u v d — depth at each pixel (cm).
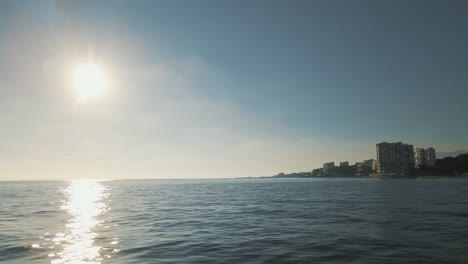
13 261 1894
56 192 11856
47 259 1938
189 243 2388
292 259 1870
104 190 13688
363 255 1930
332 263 1772
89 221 3712
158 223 3522
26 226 3331
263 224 3338
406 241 2312
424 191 9369
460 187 11931
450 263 1725
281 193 9569
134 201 7019
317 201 6234
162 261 1866
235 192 10762
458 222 3228
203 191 11875
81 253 2086
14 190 13725
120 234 2814
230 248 2194
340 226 3070
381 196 7419
